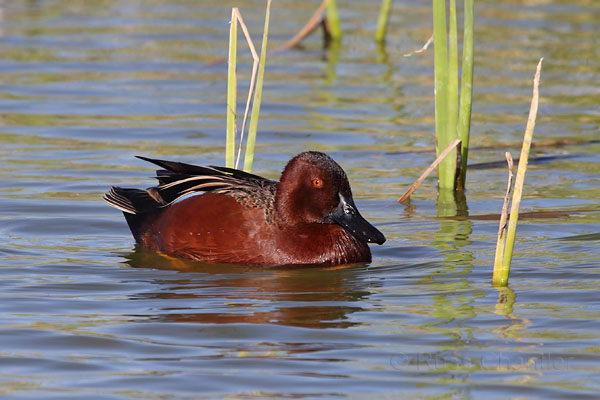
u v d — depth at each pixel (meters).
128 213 12.84
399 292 10.41
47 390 7.80
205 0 34.72
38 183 15.02
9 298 10.08
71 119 19.22
